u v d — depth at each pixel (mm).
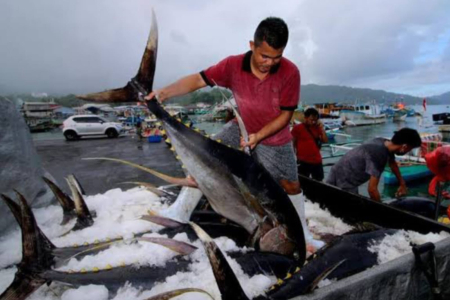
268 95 2410
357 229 2646
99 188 8062
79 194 2791
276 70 2340
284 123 2373
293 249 2268
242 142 2203
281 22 1969
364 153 3602
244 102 2562
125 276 1884
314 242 2615
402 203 3881
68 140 24016
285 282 1808
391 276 1650
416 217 2574
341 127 27656
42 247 1961
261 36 1979
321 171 5602
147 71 2326
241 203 2273
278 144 2695
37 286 1848
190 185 2338
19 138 3162
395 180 7551
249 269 1985
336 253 2123
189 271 1942
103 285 1833
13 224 2842
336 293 1464
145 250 2088
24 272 1861
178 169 10656
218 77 2523
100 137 25719
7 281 2092
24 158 3141
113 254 2102
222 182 2240
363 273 1605
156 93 2334
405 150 3457
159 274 1903
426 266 1791
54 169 11000
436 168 3650
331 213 3453
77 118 24578
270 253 2148
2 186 2793
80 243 2441
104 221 2893
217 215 2938
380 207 2883
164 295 1476
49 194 3521
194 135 2246
